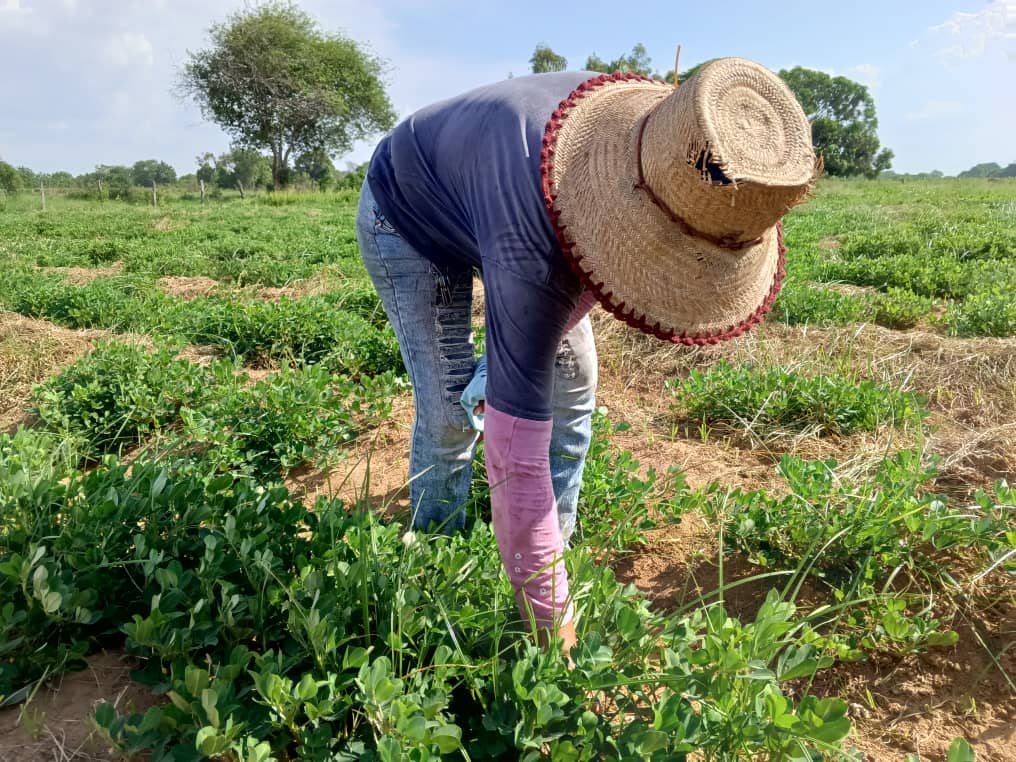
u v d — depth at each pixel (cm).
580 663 179
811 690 243
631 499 311
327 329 609
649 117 155
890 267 870
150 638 199
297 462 389
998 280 806
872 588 263
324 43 4969
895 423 427
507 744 184
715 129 134
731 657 174
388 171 230
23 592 221
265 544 237
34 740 190
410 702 177
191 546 245
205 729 162
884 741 223
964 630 259
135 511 251
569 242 159
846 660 250
